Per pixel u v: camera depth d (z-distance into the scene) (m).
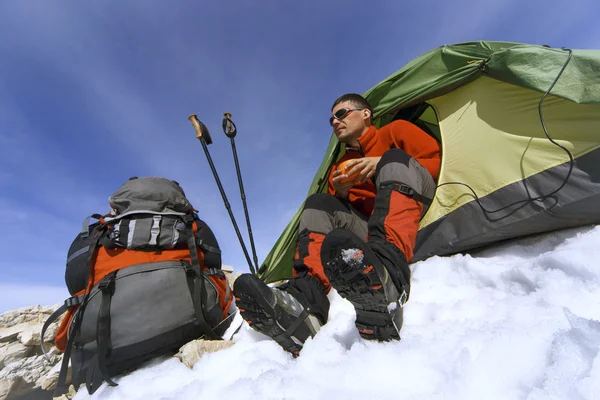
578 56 1.54
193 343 1.56
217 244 2.15
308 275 1.49
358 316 1.13
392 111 2.55
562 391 0.65
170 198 1.99
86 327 1.64
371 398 0.80
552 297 1.10
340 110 2.14
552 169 1.57
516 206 1.65
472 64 1.96
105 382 1.59
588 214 1.53
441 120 2.13
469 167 1.85
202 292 1.88
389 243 1.20
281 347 1.34
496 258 1.71
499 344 0.85
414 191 1.34
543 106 1.66
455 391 0.75
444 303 1.33
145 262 1.77
